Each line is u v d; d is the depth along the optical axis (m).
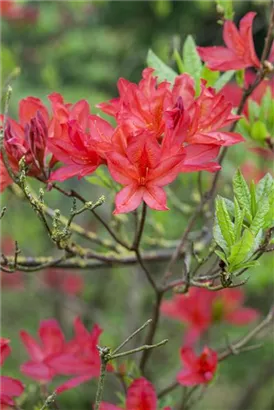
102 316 2.43
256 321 2.13
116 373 1.15
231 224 0.99
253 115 1.25
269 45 1.15
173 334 2.38
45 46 2.89
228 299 1.53
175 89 1.05
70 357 1.13
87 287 2.62
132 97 1.03
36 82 2.87
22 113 1.10
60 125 1.06
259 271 1.69
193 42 1.20
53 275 2.53
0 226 2.46
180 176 1.42
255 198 1.01
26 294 2.78
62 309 2.47
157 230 1.39
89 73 2.90
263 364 2.23
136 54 3.22
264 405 2.45
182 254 1.29
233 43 1.14
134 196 1.00
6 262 1.09
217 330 2.03
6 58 1.77
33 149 1.06
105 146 1.02
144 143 0.99
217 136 1.04
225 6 1.19
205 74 1.20
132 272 2.22
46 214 1.24
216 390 2.59
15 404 1.12
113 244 1.25
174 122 1.00
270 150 1.26
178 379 1.13
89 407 2.34
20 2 2.73
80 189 2.45
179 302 1.52
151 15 3.46
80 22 2.99
